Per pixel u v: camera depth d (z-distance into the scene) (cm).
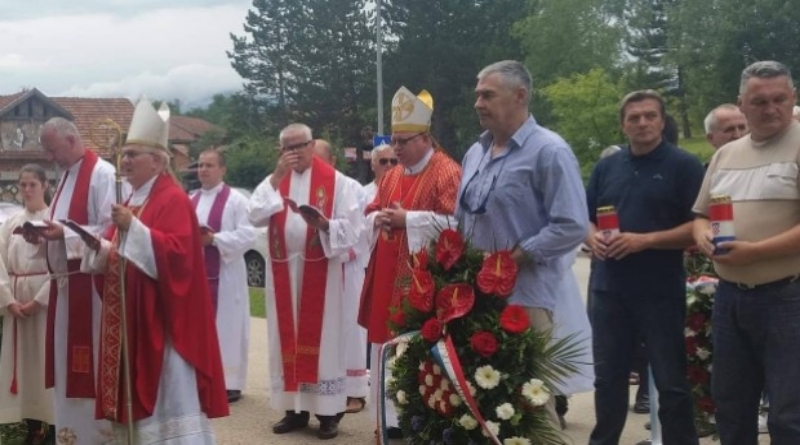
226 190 835
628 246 484
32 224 568
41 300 655
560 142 453
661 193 492
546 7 5909
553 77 5812
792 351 430
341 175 712
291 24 4659
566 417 720
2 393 666
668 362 491
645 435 648
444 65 4125
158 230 512
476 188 469
